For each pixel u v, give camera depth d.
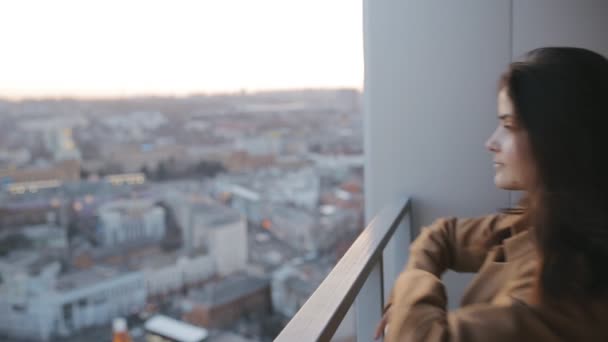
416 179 2.01
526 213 0.66
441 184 1.99
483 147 1.95
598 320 0.48
